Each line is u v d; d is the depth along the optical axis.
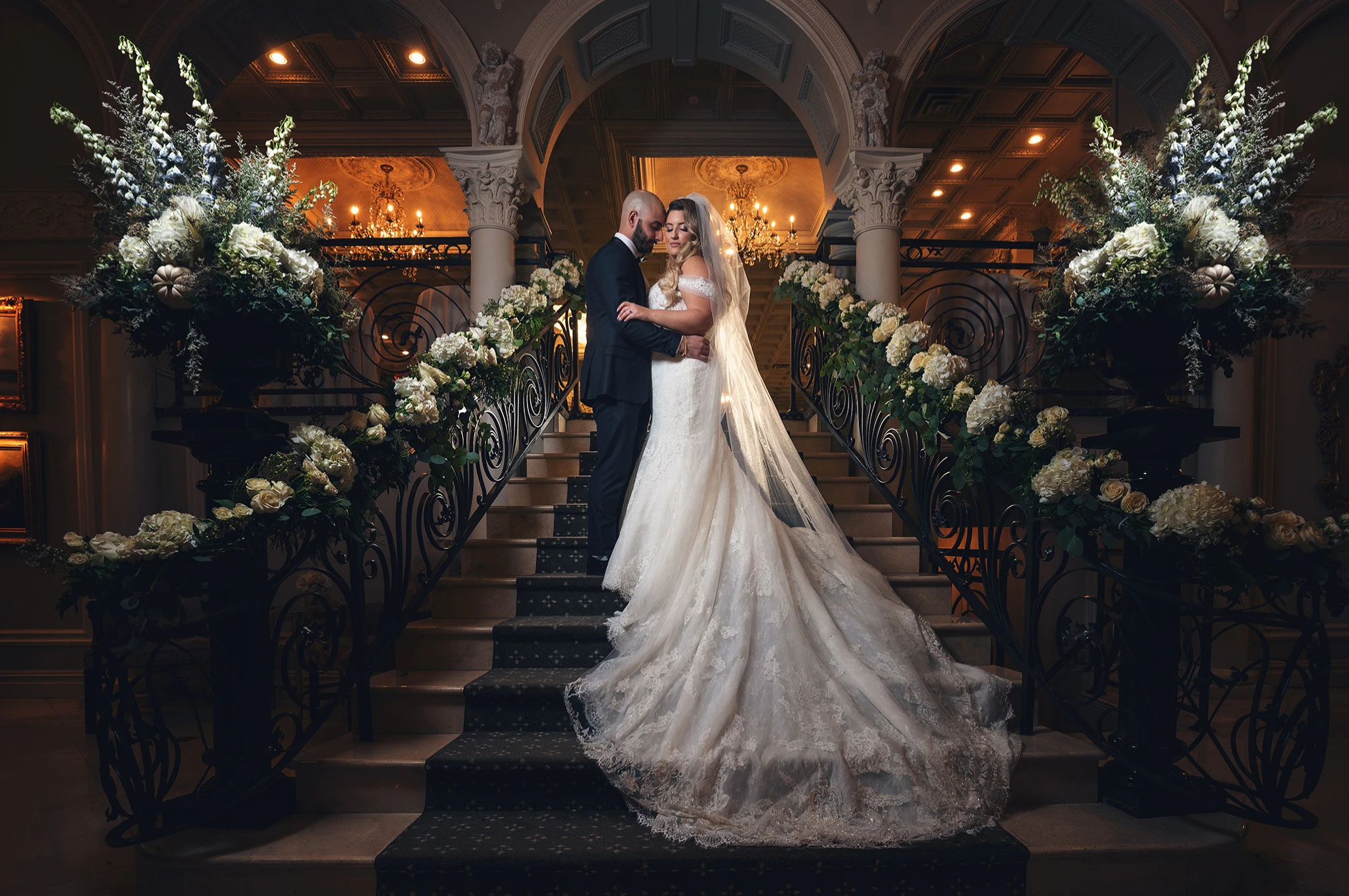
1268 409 5.95
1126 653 2.92
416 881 2.52
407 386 3.21
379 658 3.27
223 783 2.78
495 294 5.73
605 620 3.65
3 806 3.56
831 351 4.68
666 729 2.82
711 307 3.61
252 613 2.79
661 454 3.47
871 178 5.78
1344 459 5.96
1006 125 10.18
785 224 12.66
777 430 3.69
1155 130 6.71
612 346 3.75
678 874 2.49
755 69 6.88
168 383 6.15
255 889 2.57
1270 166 2.94
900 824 2.62
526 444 4.84
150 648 4.96
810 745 2.73
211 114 2.88
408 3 5.97
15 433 5.92
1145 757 2.89
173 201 2.69
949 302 6.76
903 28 6.06
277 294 2.72
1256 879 2.79
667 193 11.98
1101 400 6.04
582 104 9.01
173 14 5.87
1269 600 2.58
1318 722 2.52
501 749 2.96
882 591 3.49
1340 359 5.94
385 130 9.67
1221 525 2.50
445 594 3.89
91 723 2.88
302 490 2.70
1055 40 6.59
